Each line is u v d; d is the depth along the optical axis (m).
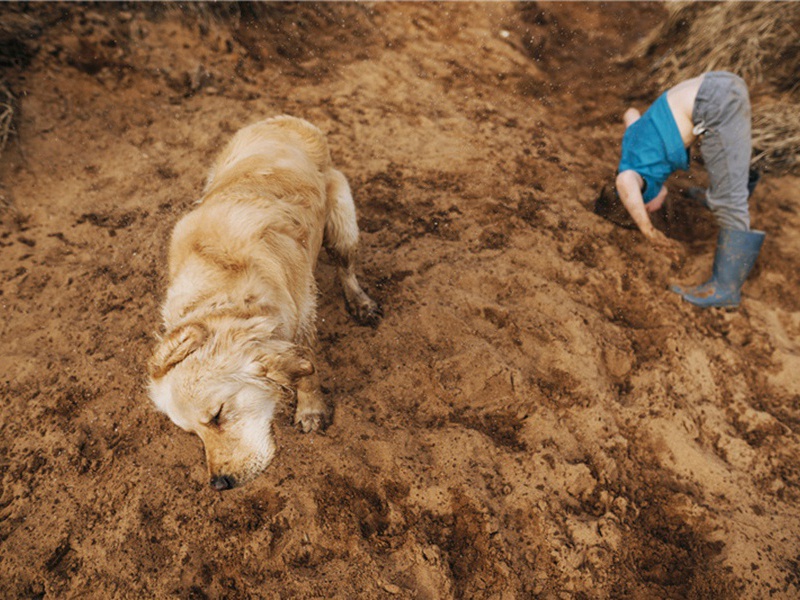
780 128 5.98
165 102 5.55
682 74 6.92
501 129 6.11
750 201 5.50
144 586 2.74
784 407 4.00
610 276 4.66
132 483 3.08
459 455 3.34
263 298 2.89
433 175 5.41
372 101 6.17
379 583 2.80
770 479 3.53
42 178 4.67
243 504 3.05
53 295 3.94
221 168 3.79
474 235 4.84
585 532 3.11
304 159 3.76
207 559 2.85
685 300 4.54
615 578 2.99
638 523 3.23
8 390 3.42
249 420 2.71
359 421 3.44
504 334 4.05
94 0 5.78
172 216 4.59
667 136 4.57
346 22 7.16
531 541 3.08
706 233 5.19
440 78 6.72
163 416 3.38
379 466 3.25
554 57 7.43
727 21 6.84
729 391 4.00
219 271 2.91
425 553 2.91
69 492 3.04
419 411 3.57
